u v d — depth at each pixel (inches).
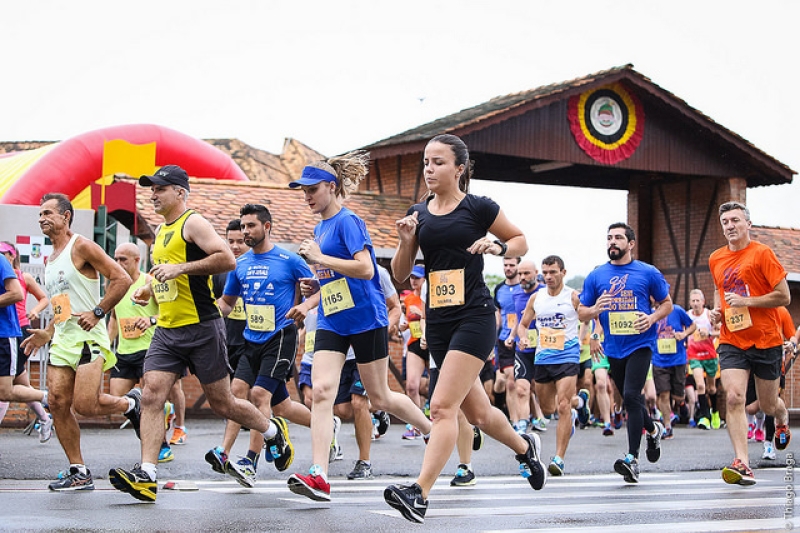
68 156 1750.7
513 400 1275.8
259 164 2792.8
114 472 600.1
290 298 782.5
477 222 542.3
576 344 903.7
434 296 542.9
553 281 907.4
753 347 774.5
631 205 2284.7
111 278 688.4
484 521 565.6
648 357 804.6
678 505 646.5
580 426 1546.5
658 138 2026.3
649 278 812.0
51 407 689.6
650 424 830.5
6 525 518.9
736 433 764.6
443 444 512.4
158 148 1891.0
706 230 2145.7
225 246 620.4
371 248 642.2
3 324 826.8
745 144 2052.2
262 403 770.2
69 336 690.8
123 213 1582.2
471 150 1860.2
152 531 504.7
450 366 524.4
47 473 779.4
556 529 535.2
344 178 648.4
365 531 519.5
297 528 525.7
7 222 1258.0
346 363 914.1
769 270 766.5
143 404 622.2
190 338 632.4
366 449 815.1
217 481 773.9
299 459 935.7
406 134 1984.5
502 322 1283.2
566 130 1951.3
